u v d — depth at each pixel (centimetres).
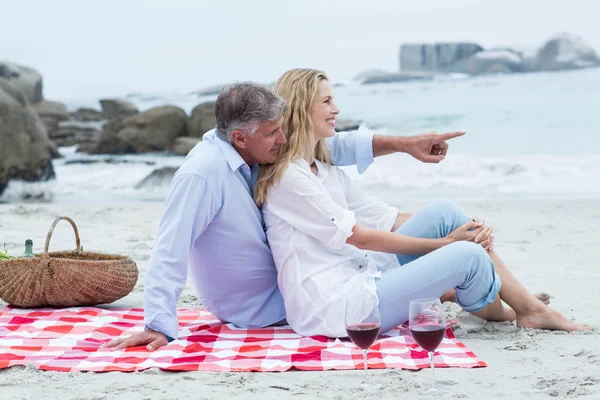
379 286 352
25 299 430
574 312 426
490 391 281
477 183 1420
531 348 340
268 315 386
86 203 1274
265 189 367
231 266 375
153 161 2070
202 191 356
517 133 2134
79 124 2744
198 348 343
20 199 1427
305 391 286
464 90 2873
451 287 352
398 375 302
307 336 363
